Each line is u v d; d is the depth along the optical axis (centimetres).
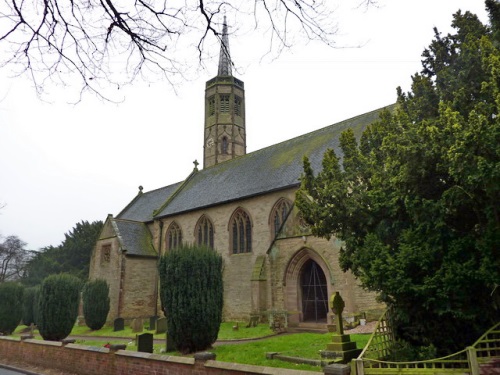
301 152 2719
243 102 4975
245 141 4847
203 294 1398
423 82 1066
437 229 793
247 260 2512
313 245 1953
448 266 761
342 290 1788
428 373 690
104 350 1115
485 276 707
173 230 3183
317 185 1202
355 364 721
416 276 820
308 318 2003
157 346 1595
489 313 779
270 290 2181
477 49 948
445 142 805
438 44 1120
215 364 827
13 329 2441
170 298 1405
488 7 943
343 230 1080
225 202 2720
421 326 865
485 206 736
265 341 1484
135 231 3341
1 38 350
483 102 827
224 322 2472
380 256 866
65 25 367
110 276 3072
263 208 2502
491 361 748
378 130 1202
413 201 824
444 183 857
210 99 4884
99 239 3334
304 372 709
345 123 2700
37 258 6288
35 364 1379
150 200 4012
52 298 1889
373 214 994
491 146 684
